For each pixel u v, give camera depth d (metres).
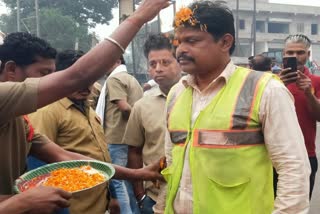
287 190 1.74
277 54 22.17
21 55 1.97
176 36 1.92
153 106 2.93
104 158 2.63
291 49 3.70
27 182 1.80
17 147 1.82
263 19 46.22
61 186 1.78
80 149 2.50
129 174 2.42
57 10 32.97
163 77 2.86
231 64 1.94
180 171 1.94
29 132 2.01
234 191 1.81
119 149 4.58
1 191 1.74
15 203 1.44
